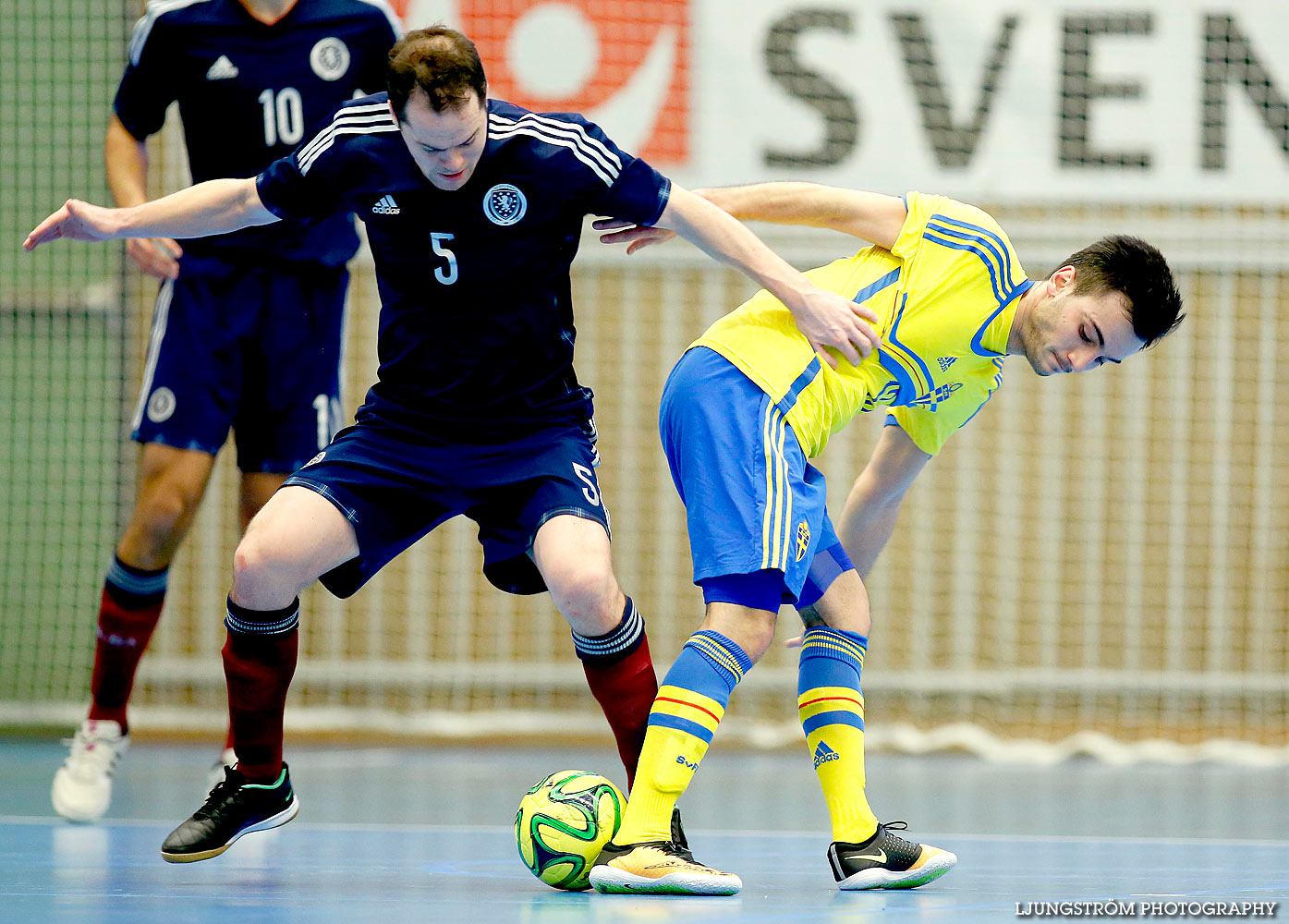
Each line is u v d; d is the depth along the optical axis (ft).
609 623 31.40
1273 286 88.79
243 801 33.06
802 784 64.49
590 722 86.53
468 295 31.48
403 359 32.35
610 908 28.02
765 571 31.19
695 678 30.94
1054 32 82.74
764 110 81.82
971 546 89.76
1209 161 82.84
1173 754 82.33
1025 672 88.69
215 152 45.14
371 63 45.44
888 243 33.88
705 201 31.96
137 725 83.76
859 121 82.23
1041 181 82.79
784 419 32.27
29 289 84.89
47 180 85.20
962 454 89.92
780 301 33.14
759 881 33.88
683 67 81.46
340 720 86.28
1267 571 89.81
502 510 32.53
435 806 53.57
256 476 46.09
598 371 89.86
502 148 30.40
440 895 30.17
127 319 84.38
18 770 65.26
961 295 33.04
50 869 34.19
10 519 84.53
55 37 85.51
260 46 44.50
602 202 31.32
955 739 84.89
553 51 80.79
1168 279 31.58
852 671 33.65
